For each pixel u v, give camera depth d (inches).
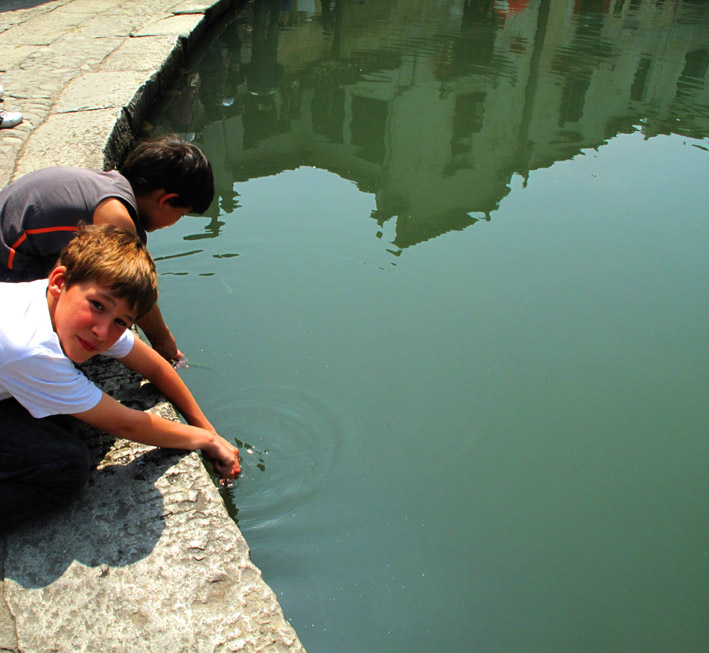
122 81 250.8
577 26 528.7
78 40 307.3
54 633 72.9
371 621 95.3
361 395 139.2
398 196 251.8
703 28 547.5
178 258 184.2
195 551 82.9
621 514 117.5
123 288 77.1
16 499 80.9
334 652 90.8
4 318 77.7
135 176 105.3
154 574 79.7
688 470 127.4
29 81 247.1
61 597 76.3
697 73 432.1
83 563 80.0
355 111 336.8
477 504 117.0
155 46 301.3
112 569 79.7
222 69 344.5
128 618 75.0
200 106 292.5
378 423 132.6
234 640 74.4
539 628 97.3
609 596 103.1
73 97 231.6
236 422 128.8
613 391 145.9
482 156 310.0
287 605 96.3
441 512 114.7
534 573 106.0
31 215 100.0
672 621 100.0
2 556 80.1
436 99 363.6
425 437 130.2
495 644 94.1
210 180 108.3
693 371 153.3
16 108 219.1
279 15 476.4
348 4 533.3
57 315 79.3
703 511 119.1
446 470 123.4
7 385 77.9
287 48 404.5
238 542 84.7
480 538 110.5
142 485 90.5
